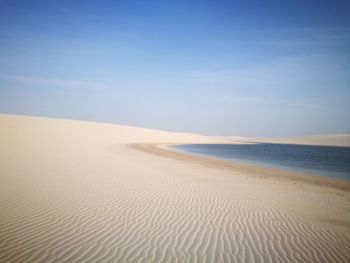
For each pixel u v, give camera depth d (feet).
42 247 13.94
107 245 14.61
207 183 35.40
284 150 160.35
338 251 15.23
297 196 30.73
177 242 15.49
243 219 20.24
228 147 191.01
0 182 27.86
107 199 23.88
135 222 18.45
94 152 70.74
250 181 40.52
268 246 15.49
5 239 14.61
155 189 29.04
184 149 139.54
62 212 19.69
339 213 23.98
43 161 45.75
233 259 13.73
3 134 104.99
